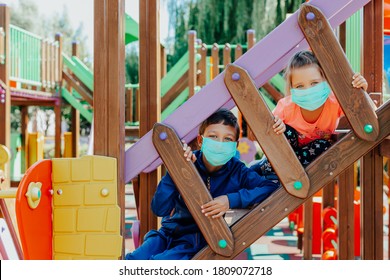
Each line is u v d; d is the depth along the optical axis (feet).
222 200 7.57
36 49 26.53
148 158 7.73
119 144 7.54
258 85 9.99
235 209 7.95
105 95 7.55
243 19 44.68
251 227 7.51
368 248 10.24
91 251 7.46
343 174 11.56
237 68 7.38
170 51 49.19
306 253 14.96
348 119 7.32
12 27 23.90
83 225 7.50
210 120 7.92
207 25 45.27
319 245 16.78
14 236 11.83
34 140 31.99
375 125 7.30
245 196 7.73
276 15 44.45
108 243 7.45
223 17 44.96
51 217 7.61
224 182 8.45
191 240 8.34
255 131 7.37
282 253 16.90
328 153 7.47
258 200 7.82
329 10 7.35
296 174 7.39
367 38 10.62
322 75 7.75
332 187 15.11
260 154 42.19
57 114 29.07
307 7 7.27
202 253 7.61
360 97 7.28
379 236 10.22
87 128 63.87
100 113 7.55
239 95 7.38
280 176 7.40
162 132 7.57
